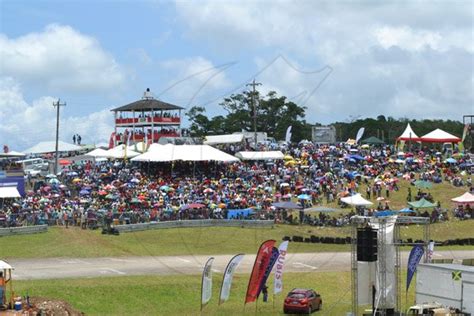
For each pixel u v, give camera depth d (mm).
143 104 147750
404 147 138625
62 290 50281
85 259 67375
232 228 85500
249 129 183250
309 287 58000
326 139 144000
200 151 114500
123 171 114812
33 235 76875
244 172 112562
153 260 67562
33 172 125000
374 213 79812
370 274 42719
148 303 50656
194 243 77812
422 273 44844
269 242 45469
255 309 50031
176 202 94625
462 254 74312
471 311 41562
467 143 152375
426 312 42188
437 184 110250
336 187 103875
